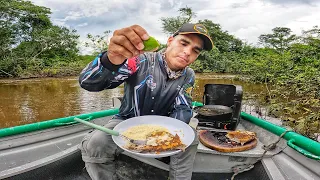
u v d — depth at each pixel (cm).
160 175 83
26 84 597
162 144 54
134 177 82
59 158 76
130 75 64
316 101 222
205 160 82
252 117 106
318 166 71
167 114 73
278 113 245
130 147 53
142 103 69
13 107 348
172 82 70
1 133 78
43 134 87
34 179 73
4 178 67
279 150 83
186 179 65
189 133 60
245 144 82
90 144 63
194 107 110
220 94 110
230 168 83
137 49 42
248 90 441
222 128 97
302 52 517
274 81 401
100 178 64
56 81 661
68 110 330
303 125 187
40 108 342
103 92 461
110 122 69
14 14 1038
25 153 79
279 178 69
